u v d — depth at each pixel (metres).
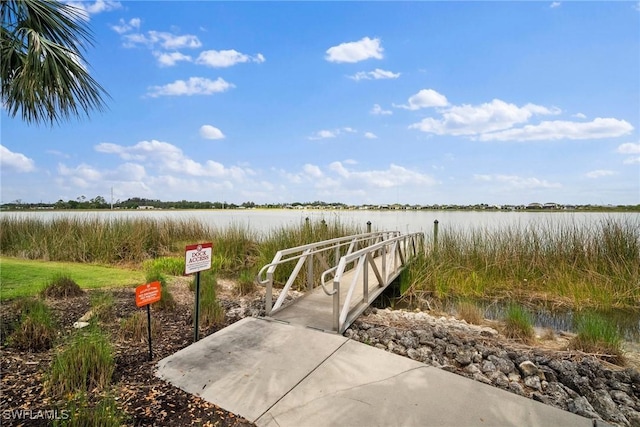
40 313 3.71
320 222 10.64
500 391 2.83
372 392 2.76
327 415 2.47
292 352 3.44
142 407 2.53
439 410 2.55
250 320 4.33
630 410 3.09
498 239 9.05
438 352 4.13
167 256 10.48
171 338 3.96
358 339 4.39
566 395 3.28
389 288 7.77
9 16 3.90
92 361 2.83
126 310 4.88
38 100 4.17
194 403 2.60
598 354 4.28
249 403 2.60
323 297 5.59
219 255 10.66
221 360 3.26
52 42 4.06
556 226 9.07
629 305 6.71
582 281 7.34
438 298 7.46
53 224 11.45
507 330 5.14
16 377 2.84
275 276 7.78
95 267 8.62
